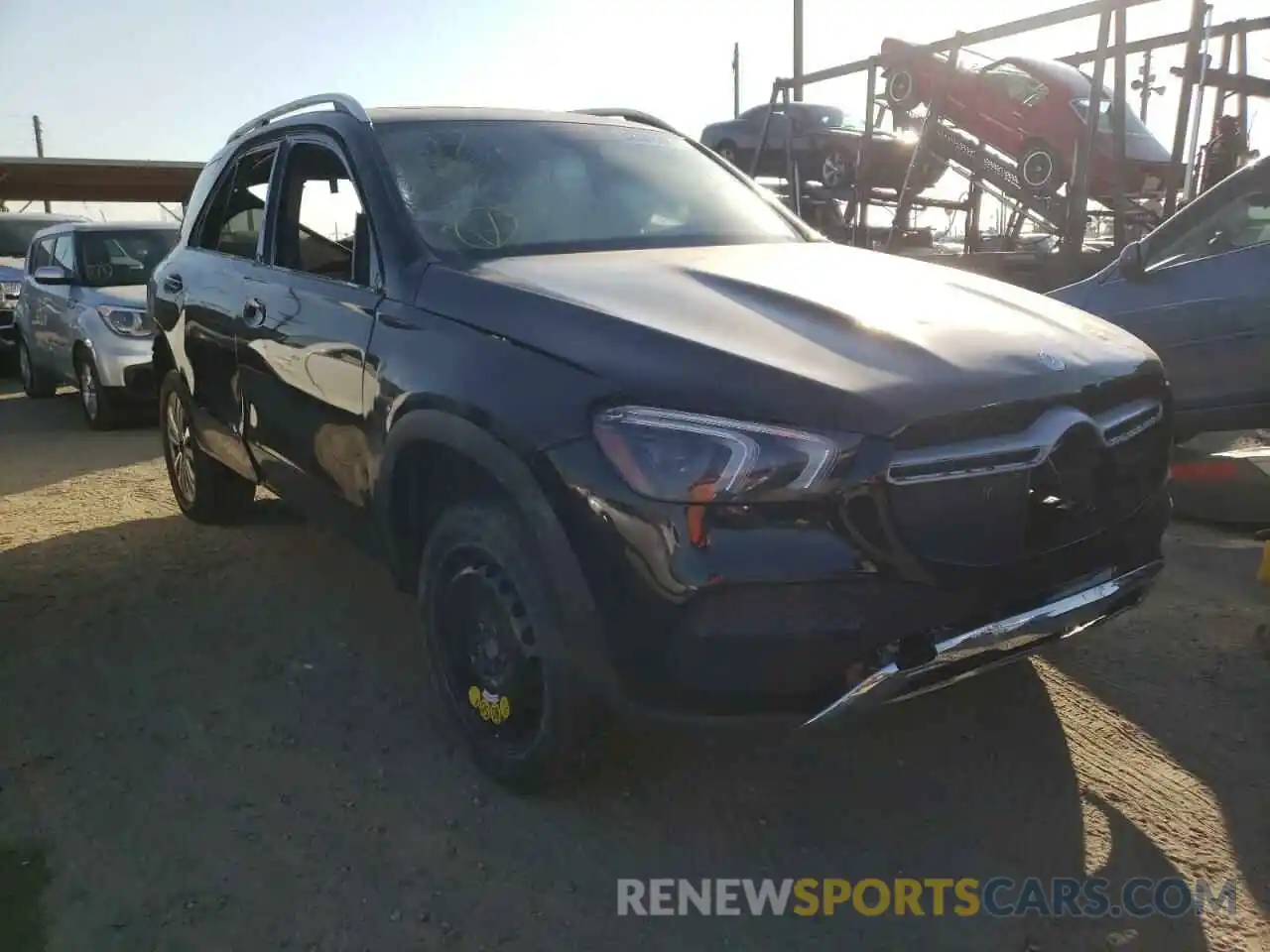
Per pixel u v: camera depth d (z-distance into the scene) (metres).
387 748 3.29
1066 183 10.46
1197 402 5.63
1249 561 4.80
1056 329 2.98
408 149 3.67
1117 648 3.93
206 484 5.20
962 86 11.19
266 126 4.51
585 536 2.51
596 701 2.70
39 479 6.77
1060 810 2.96
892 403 2.41
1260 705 3.49
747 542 2.35
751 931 2.51
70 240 9.24
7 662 3.89
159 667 3.84
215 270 4.54
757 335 2.64
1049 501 2.60
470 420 2.77
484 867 2.73
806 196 13.67
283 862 2.75
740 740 3.29
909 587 2.43
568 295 2.88
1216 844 2.80
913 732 3.38
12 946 2.44
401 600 4.44
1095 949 2.45
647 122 4.70
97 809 2.97
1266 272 5.30
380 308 3.28
